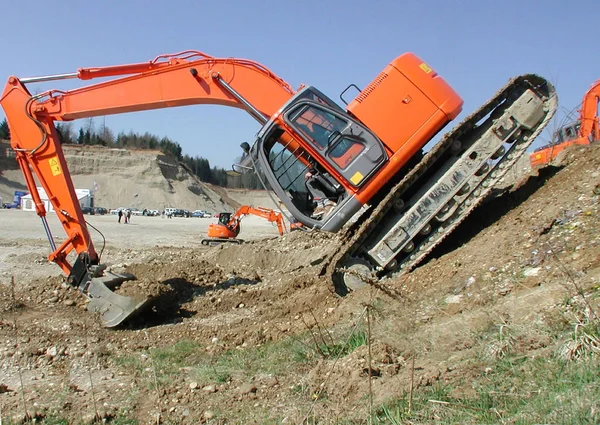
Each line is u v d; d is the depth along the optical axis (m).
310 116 10.21
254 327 8.62
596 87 17.92
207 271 13.23
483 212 10.88
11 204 81.19
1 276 13.84
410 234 9.59
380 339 6.29
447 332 6.11
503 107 10.16
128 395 6.05
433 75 10.30
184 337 8.55
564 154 10.98
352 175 9.96
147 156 114.31
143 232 36.34
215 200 123.94
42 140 10.59
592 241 6.95
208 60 10.94
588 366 4.35
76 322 9.31
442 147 9.80
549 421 3.82
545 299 5.87
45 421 5.37
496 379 4.70
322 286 10.06
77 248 10.39
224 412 5.43
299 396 5.55
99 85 10.85
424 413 4.43
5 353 7.52
